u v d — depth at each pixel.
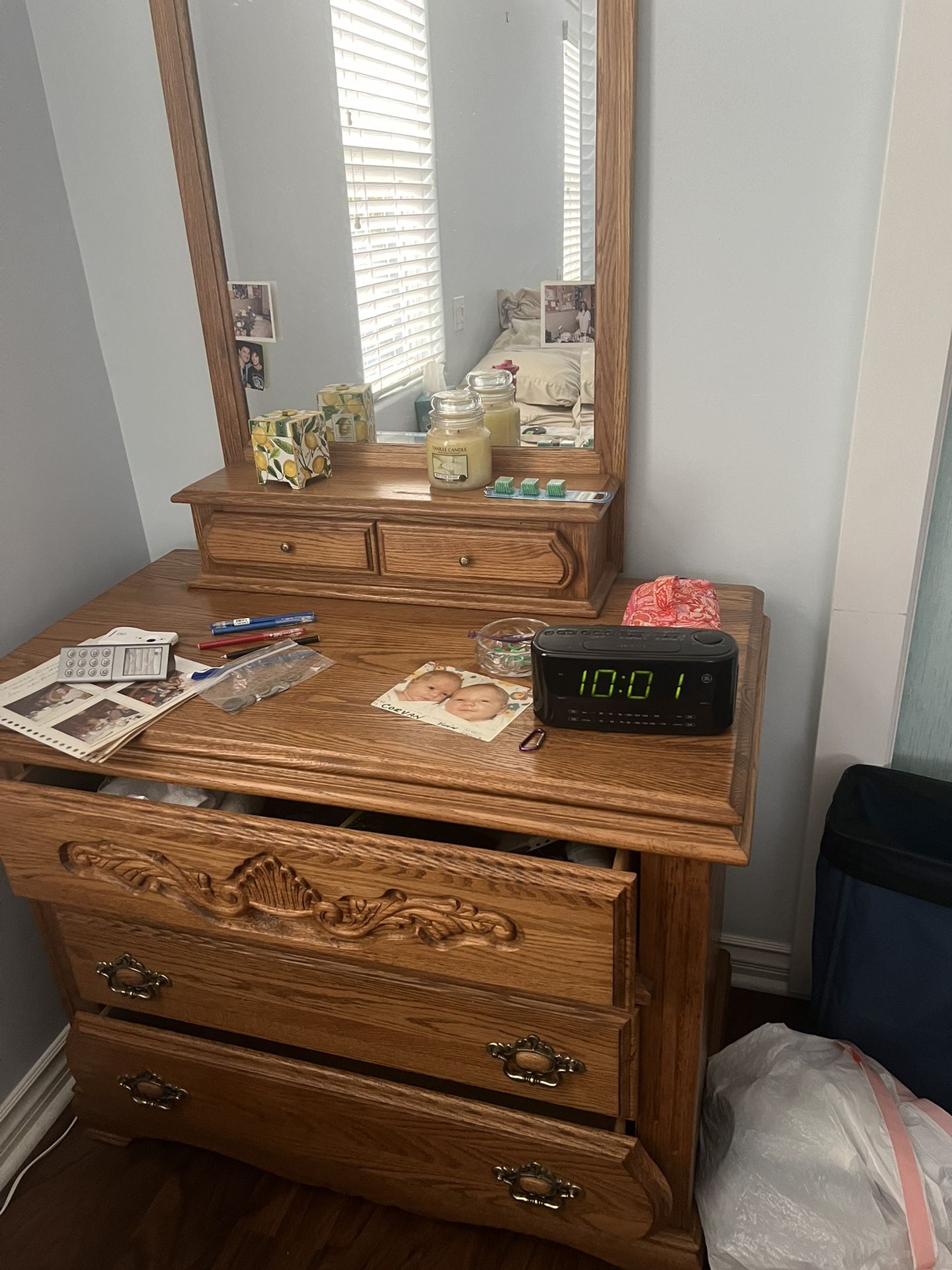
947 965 1.19
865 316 1.16
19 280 1.33
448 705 1.05
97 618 1.32
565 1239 1.21
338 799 0.95
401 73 1.14
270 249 1.30
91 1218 1.32
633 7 1.06
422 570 1.27
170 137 1.31
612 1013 1.00
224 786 0.99
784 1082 1.21
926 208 1.05
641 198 1.18
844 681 1.32
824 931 1.30
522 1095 1.10
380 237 1.24
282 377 1.38
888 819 1.34
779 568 1.33
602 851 1.04
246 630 1.24
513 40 1.10
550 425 1.29
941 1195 1.07
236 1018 1.20
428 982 1.06
